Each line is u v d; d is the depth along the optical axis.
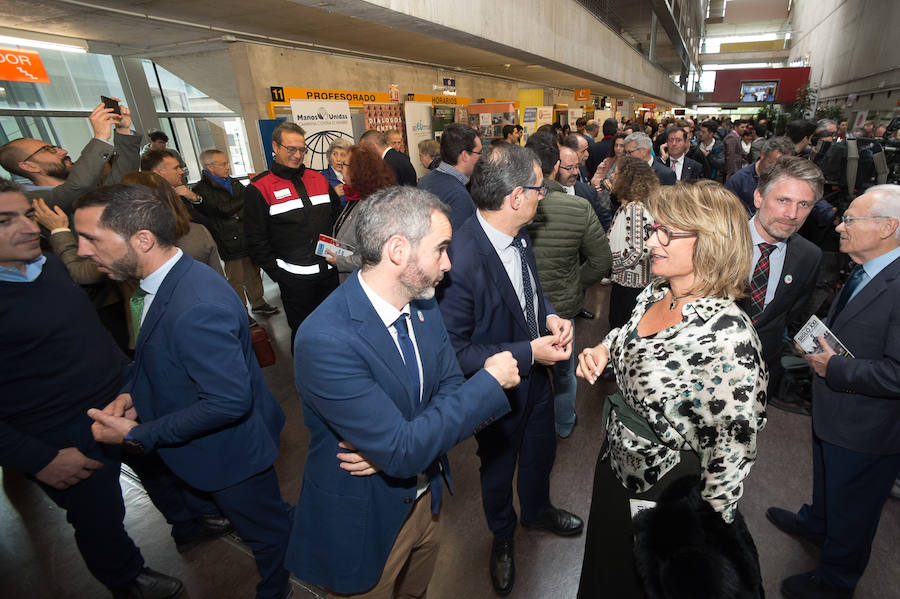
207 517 1.92
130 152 2.44
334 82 6.18
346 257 2.41
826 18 22.42
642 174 2.13
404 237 0.88
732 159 7.23
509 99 11.96
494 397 1.01
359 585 1.08
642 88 17.78
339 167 4.00
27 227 1.20
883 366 1.19
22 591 1.75
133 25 4.05
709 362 0.95
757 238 1.65
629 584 1.17
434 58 7.49
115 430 1.24
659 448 1.07
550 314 1.69
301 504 1.12
